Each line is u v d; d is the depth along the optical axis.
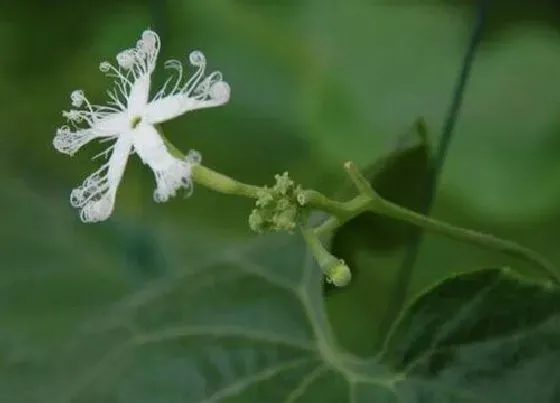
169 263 0.45
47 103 0.52
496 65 0.50
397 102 0.50
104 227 0.46
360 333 0.43
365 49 0.51
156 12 0.49
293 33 0.52
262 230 0.39
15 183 0.47
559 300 0.40
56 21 0.53
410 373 0.40
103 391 0.41
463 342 0.40
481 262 0.48
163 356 0.41
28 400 0.41
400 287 0.43
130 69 0.40
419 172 0.42
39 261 0.46
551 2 0.51
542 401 0.39
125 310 0.42
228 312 0.42
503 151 0.49
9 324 0.44
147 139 0.39
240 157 0.51
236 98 0.51
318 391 0.40
